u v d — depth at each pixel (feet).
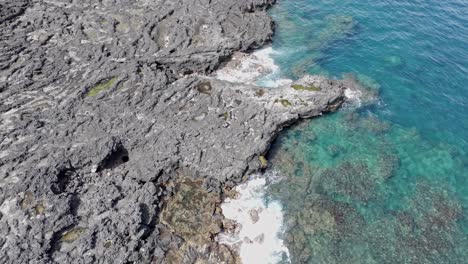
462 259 94.32
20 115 113.60
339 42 159.33
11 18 146.10
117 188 101.55
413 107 131.03
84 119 114.01
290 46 157.89
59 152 105.40
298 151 118.01
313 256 94.68
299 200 106.22
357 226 100.63
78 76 127.03
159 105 120.16
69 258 87.35
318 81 131.23
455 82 137.49
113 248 89.20
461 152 117.50
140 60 134.31
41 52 133.59
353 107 131.44
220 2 166.09
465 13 168.35
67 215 93.20
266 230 99.60
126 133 112.06
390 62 147.64
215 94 124.77
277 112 122.52
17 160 102.68
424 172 112.78
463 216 102.68
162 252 92.17
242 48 150.61
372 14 173.58
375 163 115.03
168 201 103.09
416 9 173.58
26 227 89.61
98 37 142.31
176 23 151.23
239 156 110.11
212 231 97.09
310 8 180.86
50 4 156.46
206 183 106.42
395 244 97.14
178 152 109.91
